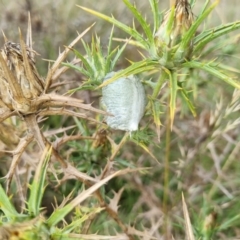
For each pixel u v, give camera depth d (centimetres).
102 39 42
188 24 18
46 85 18
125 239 24
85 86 21
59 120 35
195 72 26
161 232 32
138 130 21
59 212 15
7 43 18
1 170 33
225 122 35
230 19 44
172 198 34
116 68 37
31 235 14
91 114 30
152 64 19
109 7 45
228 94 36
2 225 14
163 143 35
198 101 35
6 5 41
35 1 43
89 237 15
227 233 32
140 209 33
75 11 45
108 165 23
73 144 25
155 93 20
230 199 33
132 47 40
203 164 36
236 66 35
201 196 33
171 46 18
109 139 23
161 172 35
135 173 32
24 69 18
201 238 23
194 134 33
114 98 20
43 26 40
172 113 17
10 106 18
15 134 23
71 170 21
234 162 36
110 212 23
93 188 15
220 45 23
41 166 16
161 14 20
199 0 43
